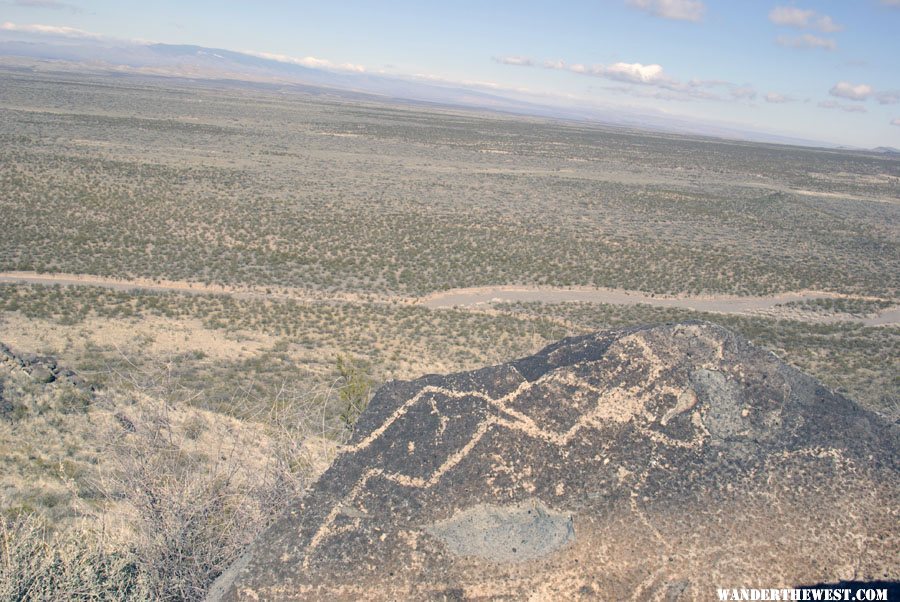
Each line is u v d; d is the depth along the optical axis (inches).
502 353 893.8
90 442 455.5
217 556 247.9
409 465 197.6
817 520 180.2
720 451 193.2
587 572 175.6
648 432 197.2
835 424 198.7
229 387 668.7
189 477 282.7
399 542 183.9
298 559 182.7
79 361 727.1
